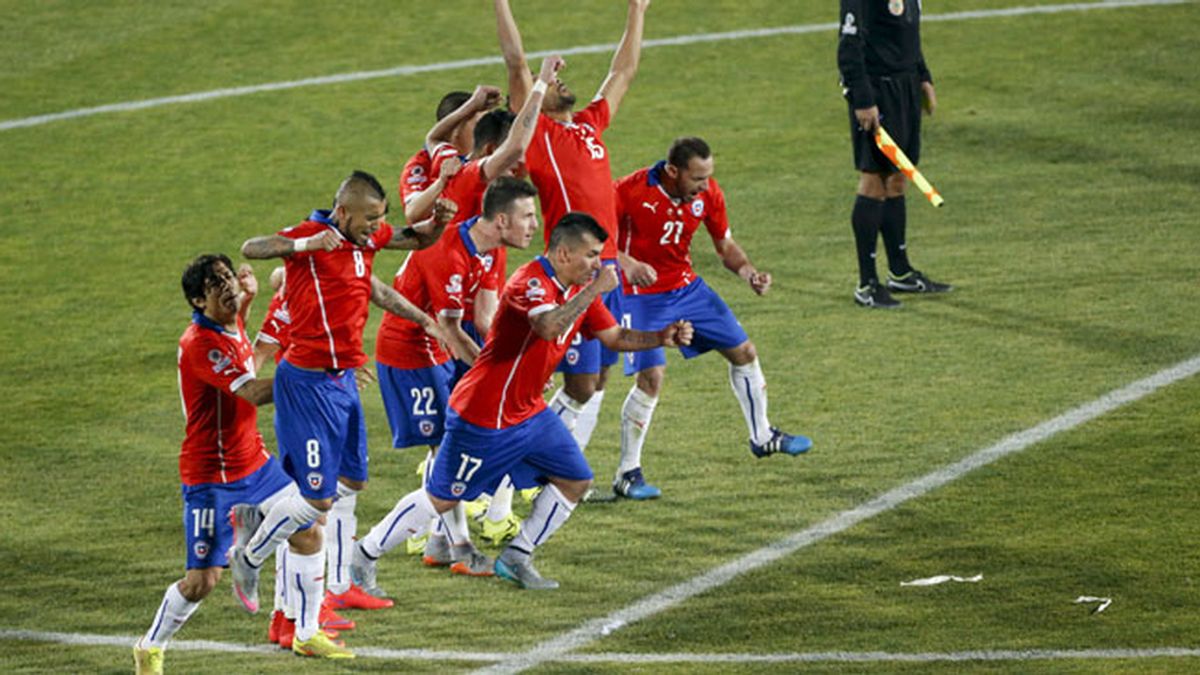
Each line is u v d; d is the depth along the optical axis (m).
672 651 27.48
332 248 27.72
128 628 29.27
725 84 65.00
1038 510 32.69
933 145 58.25
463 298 31.75
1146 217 51.19
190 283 26.47
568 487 30.17
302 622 27.81
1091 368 40.31
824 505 33.69
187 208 55.12
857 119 44.59
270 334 29.75
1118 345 41.72
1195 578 29.23
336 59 69.06
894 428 37.50
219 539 27.11
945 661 26.59
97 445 38.59
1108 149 57.03
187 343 26.78
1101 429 36.62
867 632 27.84
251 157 59.53
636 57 36.34
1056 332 42.88
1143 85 62.56
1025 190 54.09
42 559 32.34
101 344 44.94
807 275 48.41
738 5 73.56
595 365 34.34
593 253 28.73
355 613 29.77
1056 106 61.03
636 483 34.81
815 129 60.31
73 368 43.38
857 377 40.75
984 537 31.61
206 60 69.38
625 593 30.08
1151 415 37.25
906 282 46.50
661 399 40.62
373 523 33.91
